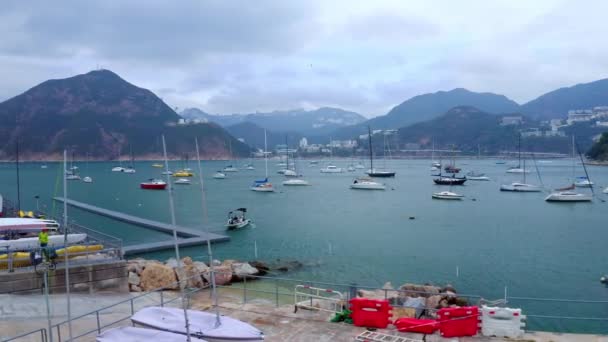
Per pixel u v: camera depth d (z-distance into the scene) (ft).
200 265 114.52
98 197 395.55
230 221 221.46
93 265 75.97
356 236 200.13
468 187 475.31
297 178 639.35
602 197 372.79
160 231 215.72
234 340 48.29
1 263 73.97
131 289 87.20
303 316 62.75
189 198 382.01
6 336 54.70
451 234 206.28
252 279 116.37
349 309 62.28
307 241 187.52
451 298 92.63
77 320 61.77
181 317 51.98
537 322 94.68
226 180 615.16
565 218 259.60
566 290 119.14
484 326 55.57
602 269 141.49
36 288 71.10
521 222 244.83
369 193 418.92
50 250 74.74
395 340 52.95
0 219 92.43
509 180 561.84
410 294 91.91
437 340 53.52
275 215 273.33
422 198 372.79
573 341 53.72
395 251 167.53
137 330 47.39
